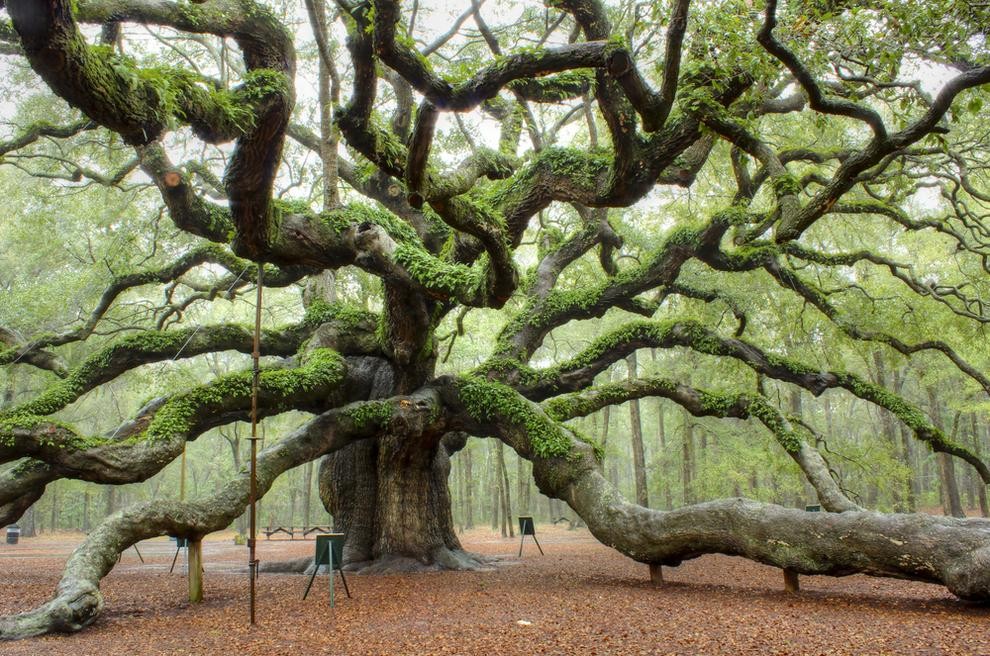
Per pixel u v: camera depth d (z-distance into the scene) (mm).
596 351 19547
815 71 10289
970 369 19562
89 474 13227
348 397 18016
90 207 25391
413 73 7926
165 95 7270
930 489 54812
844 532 10812
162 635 9109
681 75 12070
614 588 12555
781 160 19766
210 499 12938
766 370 19250
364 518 18188
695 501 33250
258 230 11625
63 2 5953
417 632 8695
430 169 9523
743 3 10164
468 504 46188
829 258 20234
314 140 22141
